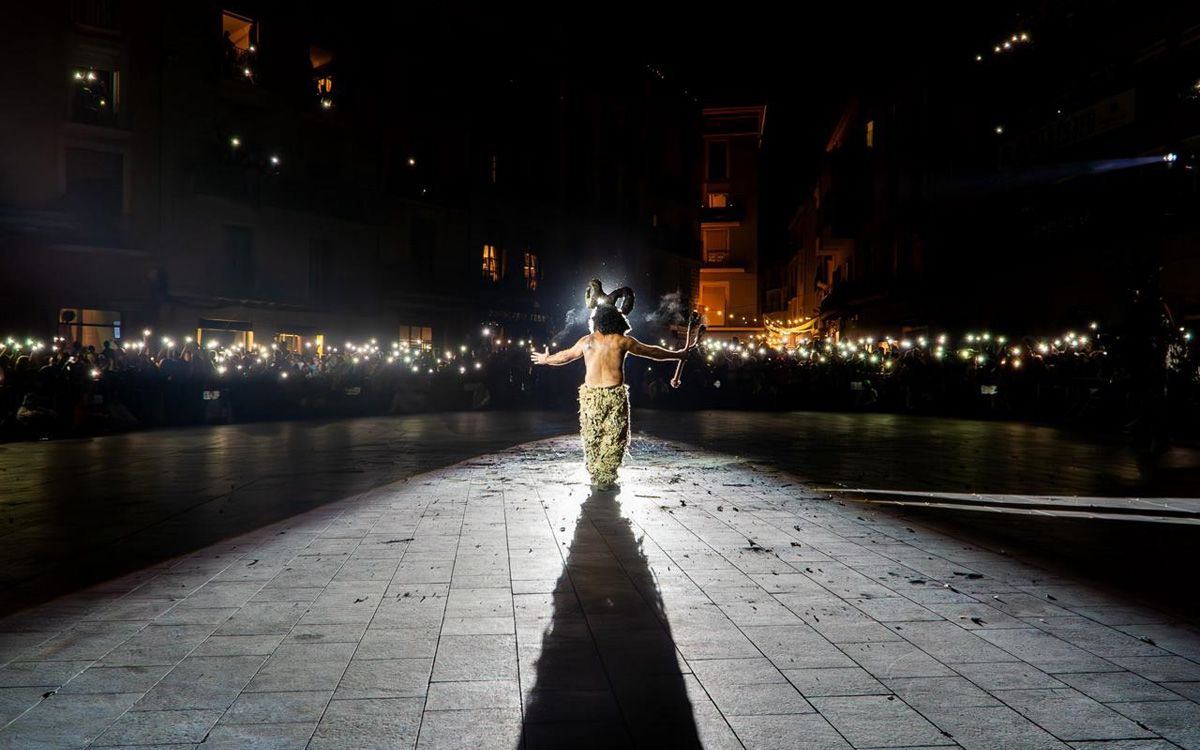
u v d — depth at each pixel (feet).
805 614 14.69
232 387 68.69
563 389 101.81
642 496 28.17
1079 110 78.02
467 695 11.06
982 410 74.59
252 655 12.64
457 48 126.21
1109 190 74.49
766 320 195.52
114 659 12.50
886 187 120.06
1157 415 39.45
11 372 54.90
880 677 11.71
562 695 11.04
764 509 25.58
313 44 105.60
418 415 75.66
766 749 9.48
